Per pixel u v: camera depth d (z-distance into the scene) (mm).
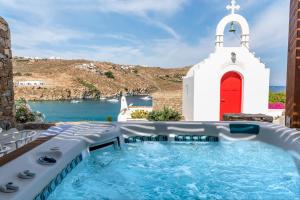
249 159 5684
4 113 7406
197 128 6695
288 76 7969
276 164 5344
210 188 4285
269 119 8109
